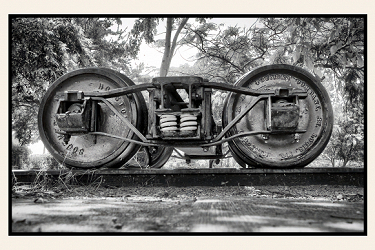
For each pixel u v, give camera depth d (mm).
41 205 3191
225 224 2334
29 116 12023
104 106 5066
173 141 4641
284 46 10406
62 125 4715
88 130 4805
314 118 4906
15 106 10875
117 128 5000
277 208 2979
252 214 2688
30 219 2535
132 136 4898
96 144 5012
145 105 5184
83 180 4727
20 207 3070
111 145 4996
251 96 4941
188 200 3541
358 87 10133
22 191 4207
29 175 4727
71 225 2346
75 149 5023
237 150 4859
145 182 4633
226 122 4914
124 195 3990
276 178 4602
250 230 2170
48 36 9391
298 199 3631
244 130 4895
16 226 2326
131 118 4941
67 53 10203
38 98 10344
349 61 9781
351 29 8938
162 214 2709
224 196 3902
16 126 12094
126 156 4918
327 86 12516
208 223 2371
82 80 5125
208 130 4566
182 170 4578
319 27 9344
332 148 11367
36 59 9328
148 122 5168
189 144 4641
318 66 9938
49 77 9648
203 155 6691
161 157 6078
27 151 15188
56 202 3412
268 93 4676
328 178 4637
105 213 2760
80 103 4793
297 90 4664
